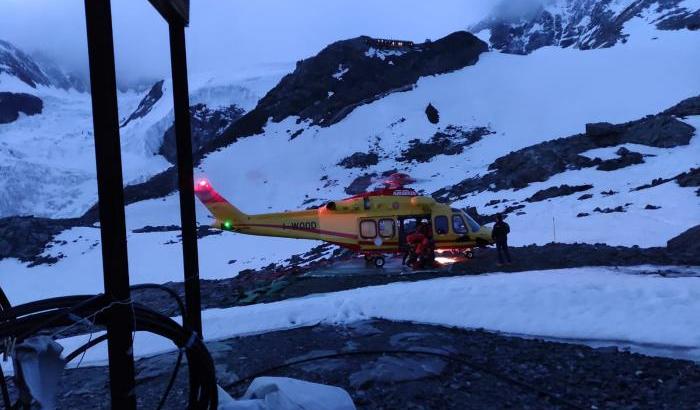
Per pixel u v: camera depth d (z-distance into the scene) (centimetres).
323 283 1612
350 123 10394
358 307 1129
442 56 12219
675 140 4706
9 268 6266
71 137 17488
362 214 1902
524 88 10700
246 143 10700
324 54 12431
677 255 1559
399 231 1877
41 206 12019
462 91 11006
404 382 682
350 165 8912
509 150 8256
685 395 599
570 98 9844
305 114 11256
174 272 5134
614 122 8581
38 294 5294
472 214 3800
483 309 1030
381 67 11862
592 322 902
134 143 15512
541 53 12488
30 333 251
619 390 630
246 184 8969
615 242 2275
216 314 1170
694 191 3095
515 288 1095
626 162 4522
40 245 6956
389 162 8750
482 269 1625
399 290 1223
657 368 694
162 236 6650
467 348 836
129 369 261
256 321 1098
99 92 240
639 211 2934
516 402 611
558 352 795
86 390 762
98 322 255
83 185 13000
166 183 9681
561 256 1686
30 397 256
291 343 931
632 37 16462
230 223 1980
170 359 872
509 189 5078
